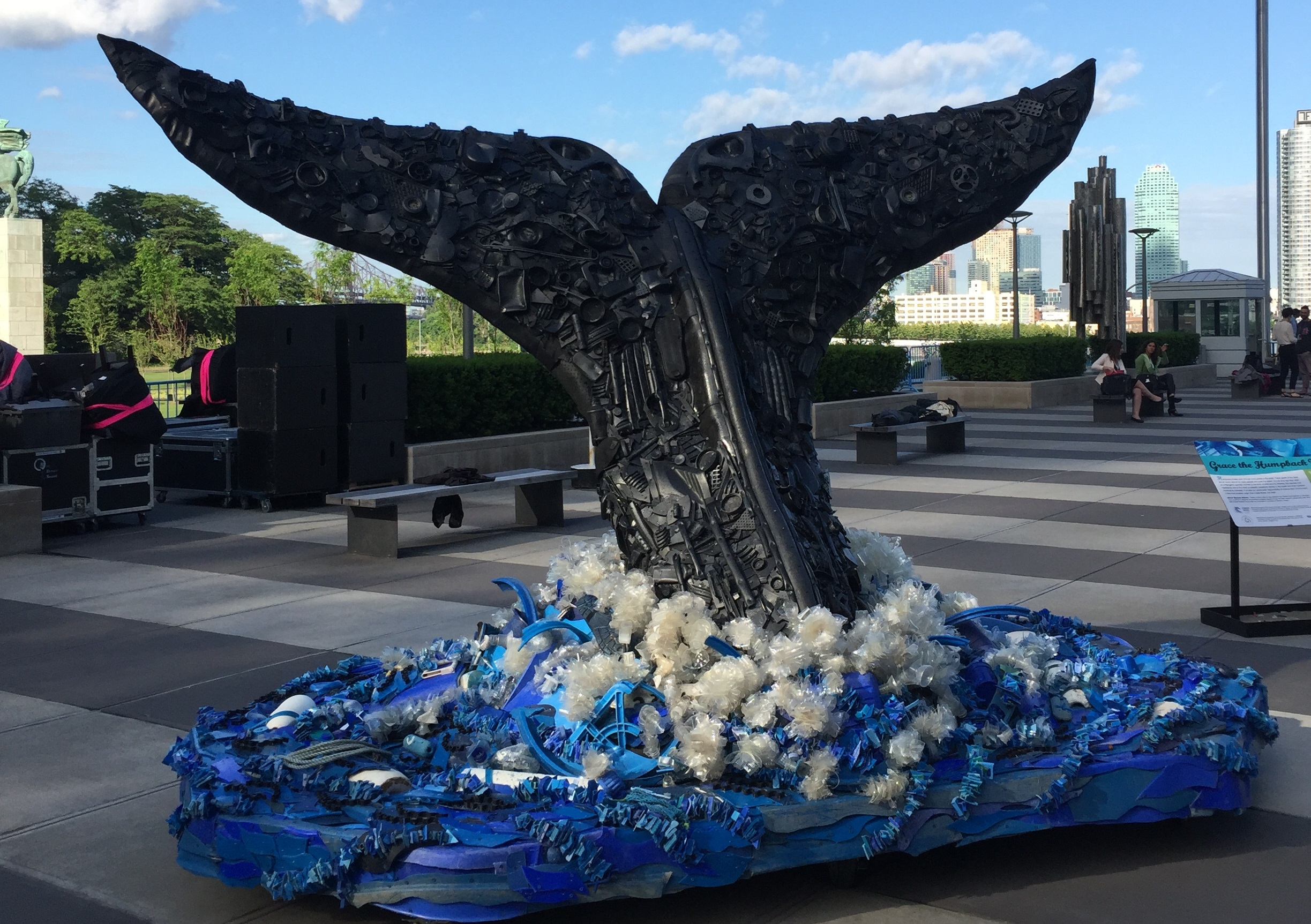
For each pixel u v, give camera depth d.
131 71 4.39
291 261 62.50
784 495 4.65
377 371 13.41
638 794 3.75
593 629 4.50
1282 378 26.22
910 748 3.85
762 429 4.80
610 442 4.74
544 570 9.37
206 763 4.11
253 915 3.87
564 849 3.49
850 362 21.00
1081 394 26.16
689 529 4.52
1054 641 5.12
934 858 4.16
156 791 4.97
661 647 4.22
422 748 4.33
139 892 4.05
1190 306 34.41
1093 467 14.62
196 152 4.45
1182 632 6.97
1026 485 13.23
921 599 4.43
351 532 10.23
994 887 3.93
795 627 4.18
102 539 11.28
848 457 16.45
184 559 10.23
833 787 3.83
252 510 13.06
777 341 5.06
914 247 5.29
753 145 5.26
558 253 4.80
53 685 6.53
